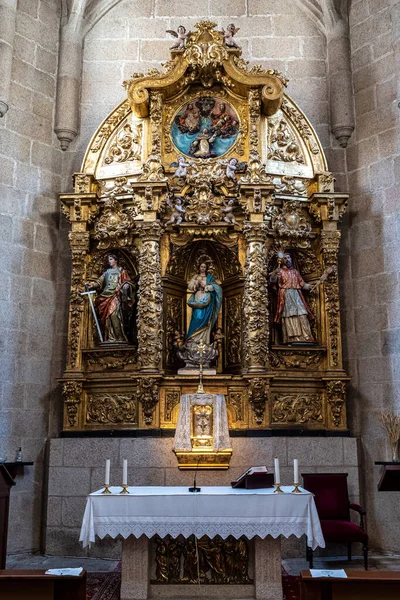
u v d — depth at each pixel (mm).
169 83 11039
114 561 9445
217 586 7215
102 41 12453
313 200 10961
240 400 10141
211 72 11227
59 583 4805
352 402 10727
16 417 10359
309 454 9969
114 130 11547
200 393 9609
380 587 4605
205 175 10859
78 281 10852
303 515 6945
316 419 10438
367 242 11023
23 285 10820
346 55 11883
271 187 10453
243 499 6988
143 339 10148
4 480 7770
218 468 9547
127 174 11156
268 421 10008
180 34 11305
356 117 11641
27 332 10742
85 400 10625
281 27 12453
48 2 12125
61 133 11773
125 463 7371
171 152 11266
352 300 11078
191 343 10602
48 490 10086
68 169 11828
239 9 12508
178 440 9438
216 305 10875
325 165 11211
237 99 11375
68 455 10125
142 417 10039
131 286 10938
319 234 11070
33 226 11141
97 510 6965
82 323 10758
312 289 10844
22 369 10562
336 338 10523
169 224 10711
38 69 11750
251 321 10148
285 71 12250
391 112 11078
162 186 10484
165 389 10148
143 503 6977
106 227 10977
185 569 7281
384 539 9906
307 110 12039
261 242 10492
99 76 12289
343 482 9328
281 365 10578
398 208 10664
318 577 4625
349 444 10125
